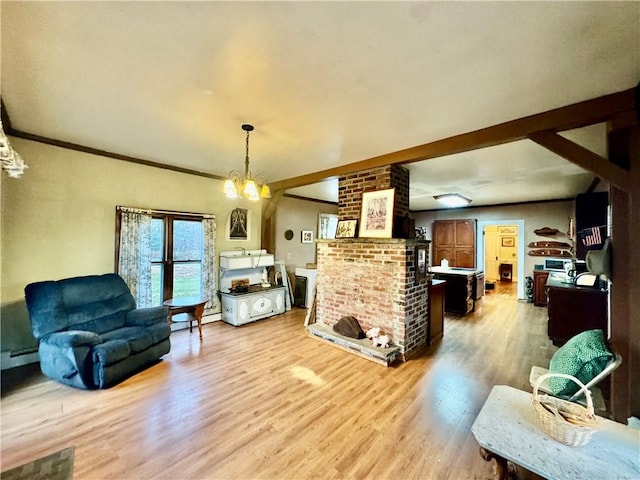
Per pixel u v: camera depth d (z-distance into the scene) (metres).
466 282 5.34
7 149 1.90
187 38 1.51
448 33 1.45
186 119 2.52
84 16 1.36
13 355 2.94
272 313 5.05
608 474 1.09
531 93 2.02
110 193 3.58
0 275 2.85
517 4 1.25
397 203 3.62
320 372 2.91
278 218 6.16
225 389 2.56
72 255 3.30
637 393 1.94
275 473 1.64
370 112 2.33
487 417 1.43
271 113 2.37
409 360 3.26
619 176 2.02
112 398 2.39
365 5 1.27
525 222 6.66
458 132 2.73
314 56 1.64
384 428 2.05
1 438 1.89
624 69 1.72
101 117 2.51
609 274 2.10
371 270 3.56
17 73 1.85
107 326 3.04
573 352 1.80
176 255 4.26
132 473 1.62
